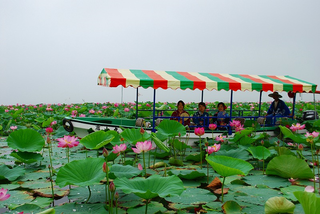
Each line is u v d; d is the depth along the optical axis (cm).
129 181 296
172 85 638
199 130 497
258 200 349
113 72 664
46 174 471
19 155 509
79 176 313
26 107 1916
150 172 474
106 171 285
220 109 781
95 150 667
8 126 951
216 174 464
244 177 450
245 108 1638
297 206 327
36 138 523
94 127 728
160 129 571
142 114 1030
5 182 427
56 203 346
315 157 585
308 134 434
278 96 873
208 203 340
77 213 304
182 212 318
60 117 1159
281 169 432
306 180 425
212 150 418
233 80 730
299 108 1412
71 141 391
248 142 589
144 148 374
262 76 867
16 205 332
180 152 610
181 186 285
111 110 1396
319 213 219
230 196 367
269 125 836
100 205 326
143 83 615
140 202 341
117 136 525
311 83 815
